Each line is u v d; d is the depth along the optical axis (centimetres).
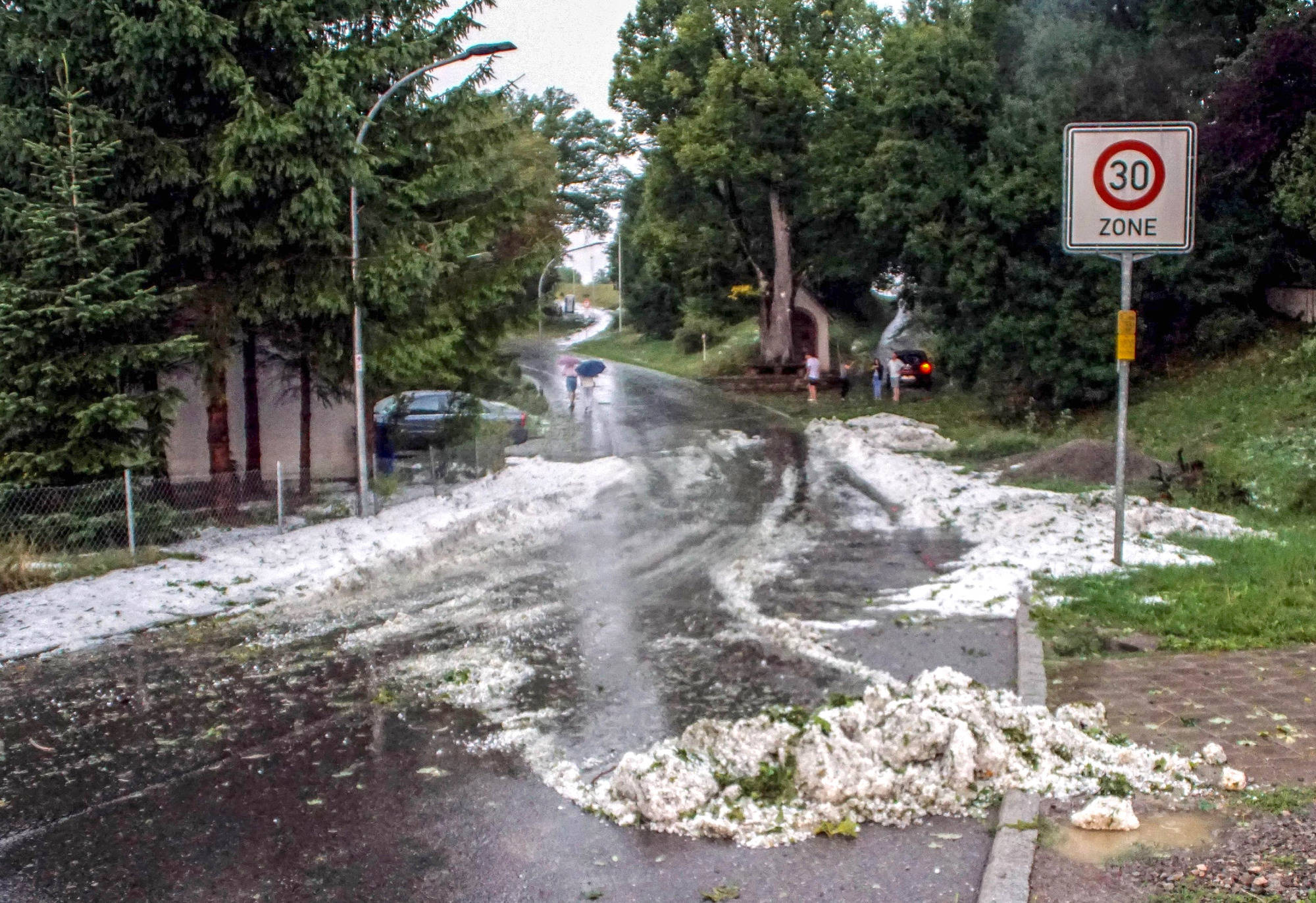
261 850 605
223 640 1080
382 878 568
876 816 610
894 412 3528
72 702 891
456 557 1485
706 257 5141
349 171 1712
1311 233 2458
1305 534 1421
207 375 1736
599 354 7019
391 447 2488
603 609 1169
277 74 1722
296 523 1761
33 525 1455
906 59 3328
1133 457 1964
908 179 3359
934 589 1181
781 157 4400
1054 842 555
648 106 4616
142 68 1608
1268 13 2542
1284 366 2547
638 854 583
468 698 865
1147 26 3092
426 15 1900
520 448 2762
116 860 599
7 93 1606
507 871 570
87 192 1523
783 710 703
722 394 4322
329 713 839
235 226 1697
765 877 549
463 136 1969
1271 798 588
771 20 4216
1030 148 2994
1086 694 785
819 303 5144
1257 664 844
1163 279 2791
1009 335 3033
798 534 1592
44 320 1473
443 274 1980
